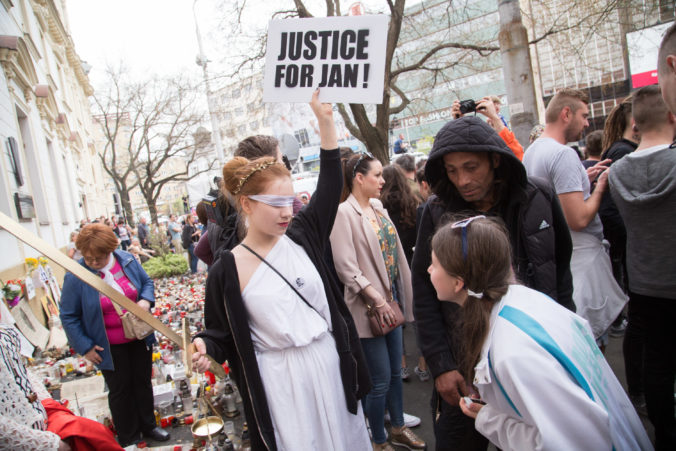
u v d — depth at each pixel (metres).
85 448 1.84
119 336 3.21
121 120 29.45
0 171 6.73
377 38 1.88
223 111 15.98
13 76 8.19
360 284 2.57
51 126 12.51
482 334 1.37
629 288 2.39
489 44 12.19
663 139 2.24
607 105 23.02
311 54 1.95
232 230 2.47
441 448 2.01
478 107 2.74
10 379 1.67
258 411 1.71
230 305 1.73
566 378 1.17
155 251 15.16
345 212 2.70
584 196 2.58
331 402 1.77
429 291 2.07
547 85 21.75
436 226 2.08
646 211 2.19
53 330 6.41
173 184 76.31
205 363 1.67
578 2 8.98
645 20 8.80
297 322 1.77
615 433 1.22
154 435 3.40
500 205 2.00
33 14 12.58
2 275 5.61
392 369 2.87
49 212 9.96
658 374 2.28
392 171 3.86
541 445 1.11
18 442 1.56
